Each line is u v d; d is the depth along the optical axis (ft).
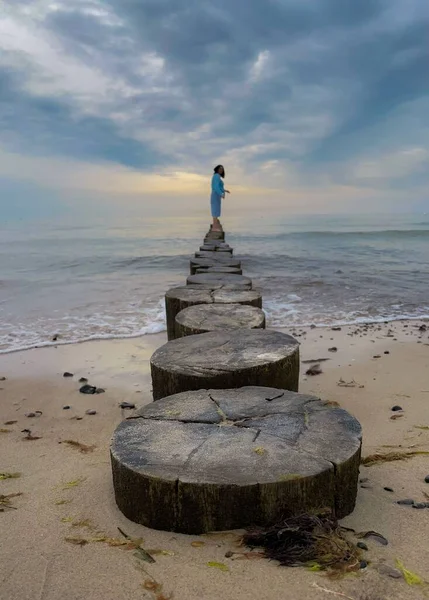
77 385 15.37
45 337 20.98
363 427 11.53
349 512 7.19
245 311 15.46
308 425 7.82
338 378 15.43
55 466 9.73
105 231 102.68
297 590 5.54
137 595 5.58
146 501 6.71
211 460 6.87
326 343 19.53
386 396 13.70
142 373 16.38
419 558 6.12
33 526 7.23
